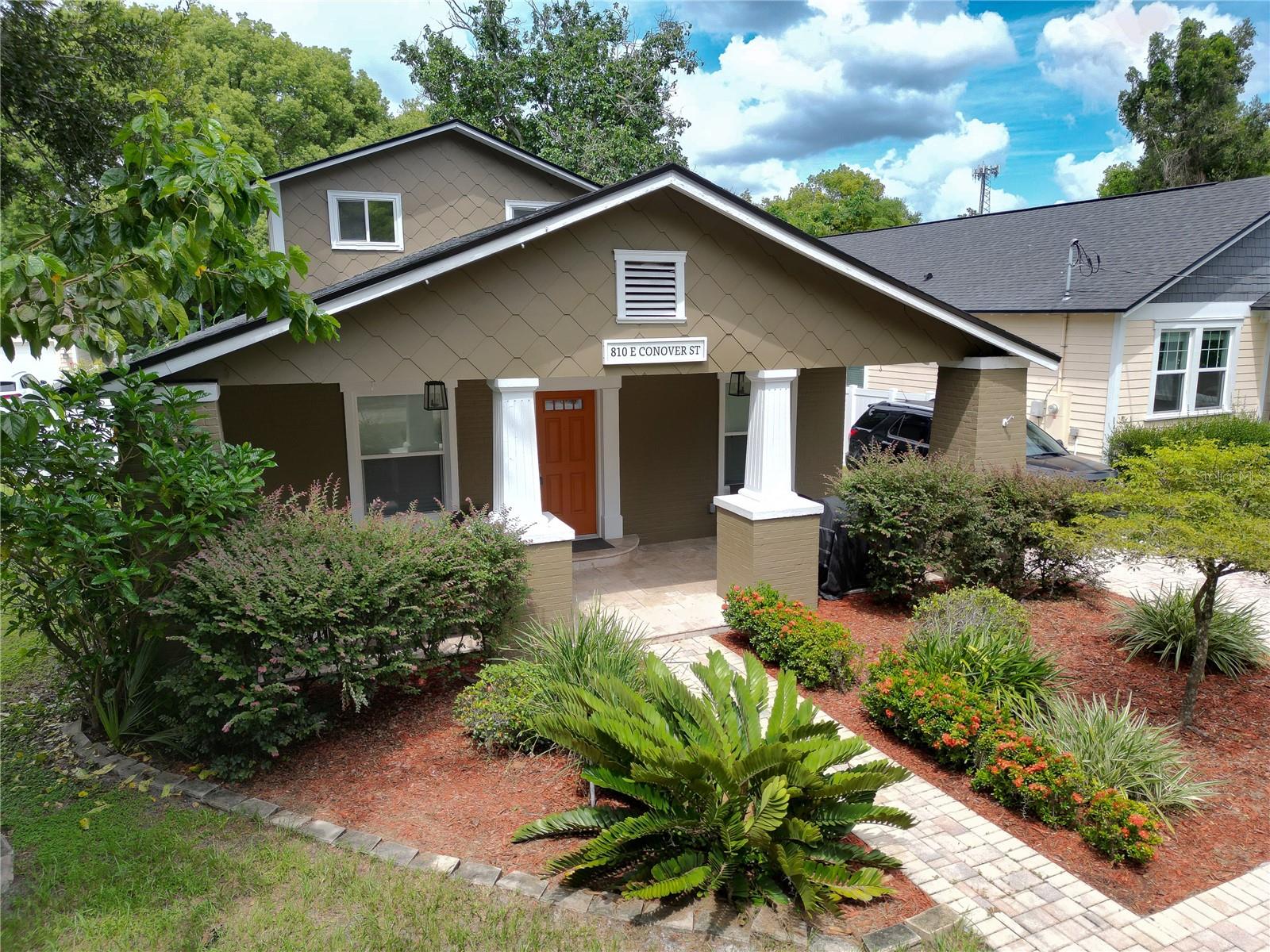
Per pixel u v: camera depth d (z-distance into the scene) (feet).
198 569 19.33
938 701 20.88
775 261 29.43
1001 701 21.67
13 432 17.39
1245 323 58.90
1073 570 33.06
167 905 14.79
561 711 19.43
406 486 35.96
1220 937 15.02
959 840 17.93
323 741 21.24
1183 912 15.72
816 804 16.17
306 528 21.63
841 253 28.78
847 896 14.87
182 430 21.13
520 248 25.84
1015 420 34.65
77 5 39.27
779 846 14.80
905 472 31.50
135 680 20.52
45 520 18.04
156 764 19.99
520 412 26.66
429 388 34.45
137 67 41.37
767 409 30.45
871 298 31.32
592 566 37.29
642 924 14.78
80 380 20.38
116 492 20.02
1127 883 16.58
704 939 14.48
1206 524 21.36
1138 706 23.98
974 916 15.46
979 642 23.53
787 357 30.30
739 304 29.17
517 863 16.40
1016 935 14.97
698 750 14.94
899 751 21.66
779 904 14.96
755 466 31.14
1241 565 21.03
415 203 44.78
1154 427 55.16
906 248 80.28
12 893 15.06
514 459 26.73
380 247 44.37
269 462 22.18
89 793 18.49
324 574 20.22
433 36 90.07
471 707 21.17
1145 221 61.36
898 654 25.86
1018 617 25.85
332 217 43.39
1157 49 112.47
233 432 32.60
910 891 16.15
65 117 38.11
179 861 16.03
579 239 26.55
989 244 71.31
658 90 95.55
